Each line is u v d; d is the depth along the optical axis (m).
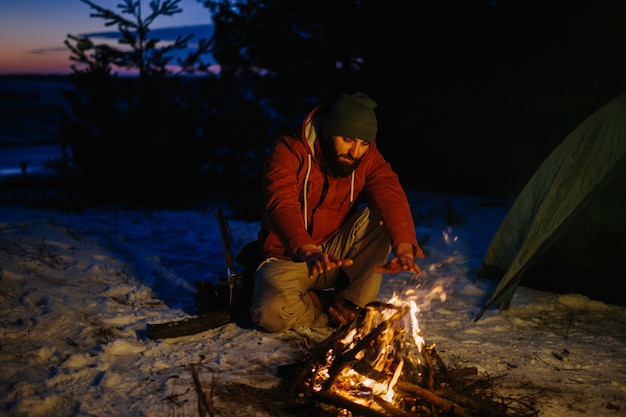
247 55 13.12
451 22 11.99
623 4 11.07
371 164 4.00
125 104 10.50
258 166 11.30
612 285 4.94
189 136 10.54
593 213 5.10
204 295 4.24
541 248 4.43
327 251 4.08
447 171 12.39
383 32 12.34
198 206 9.71
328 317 4.16
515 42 11.84
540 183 4.95
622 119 4.41
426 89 12.35
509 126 12.10
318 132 3.77
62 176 10.41
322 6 11.43
